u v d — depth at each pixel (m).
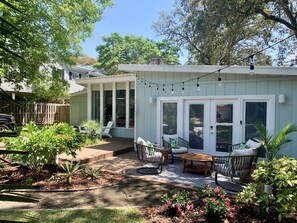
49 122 15.46
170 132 8.70
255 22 13.17
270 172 3.77
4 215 3.50
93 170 5.49
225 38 12.09
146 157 6.15
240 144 6.65
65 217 3.55
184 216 3.61
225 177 5.88
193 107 8.23
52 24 10.46
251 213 3.78
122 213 3.73
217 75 7.73
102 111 12.58
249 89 7.23
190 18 13.86
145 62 33.09
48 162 5.49
